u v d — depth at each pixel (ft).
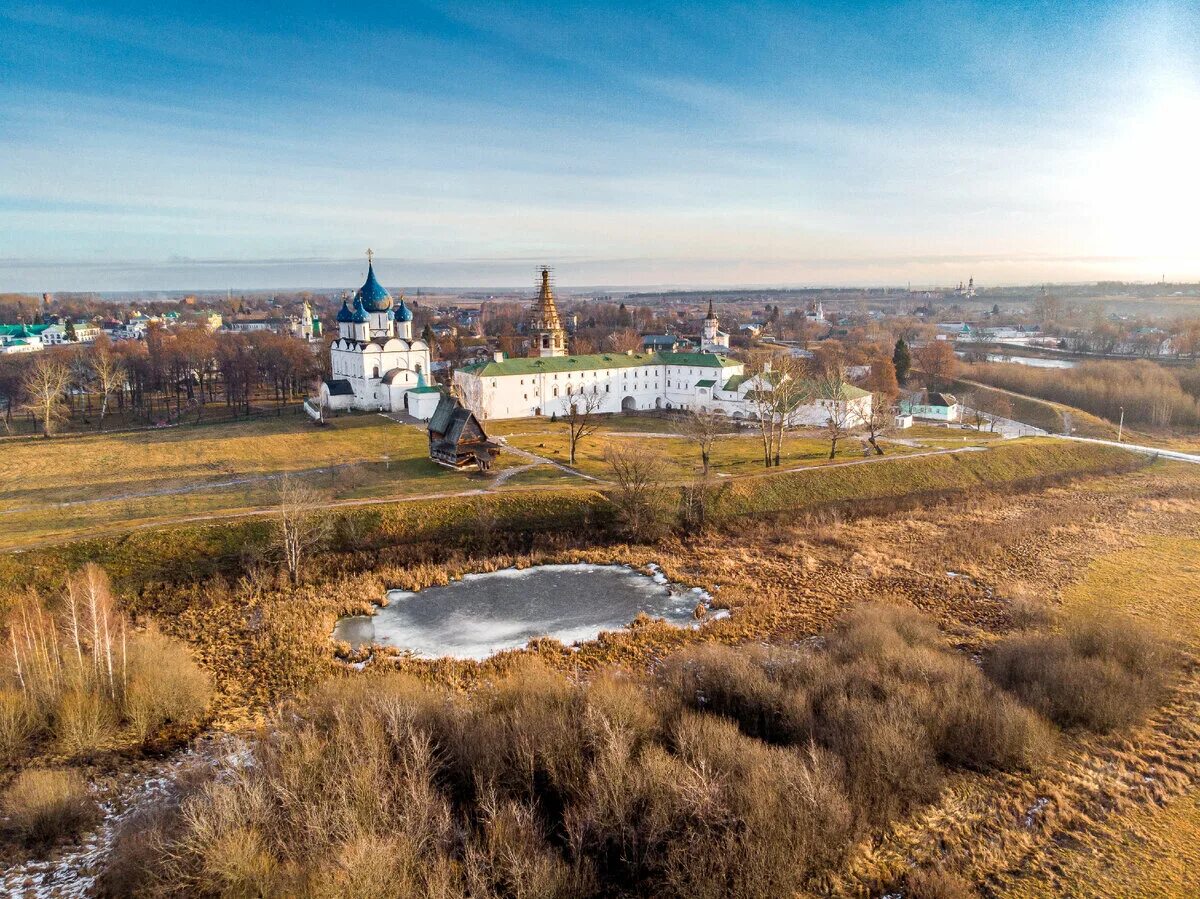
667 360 517.96
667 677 158.30
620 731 118.62
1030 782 126.93
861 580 229.66
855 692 143.84
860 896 102.68
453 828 110.01
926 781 122.83
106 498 279.08
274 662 176.76
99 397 546.26
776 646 180.24
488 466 313.73
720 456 357.41
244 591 216.13
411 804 107.65
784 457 355.15
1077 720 145.48
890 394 511.81
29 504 271.49
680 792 108.27
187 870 99.76
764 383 428.97
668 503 280.10
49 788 119.44
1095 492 334.03
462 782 120.67
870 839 112.57
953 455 361.30
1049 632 187.62
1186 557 246.06
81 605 186.60
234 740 144.36
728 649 171.22
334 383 476.13
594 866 104.58
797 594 219.00
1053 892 103.14
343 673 171.22
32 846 113.91
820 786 111.96
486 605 212.64
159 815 114.32
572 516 270.46
